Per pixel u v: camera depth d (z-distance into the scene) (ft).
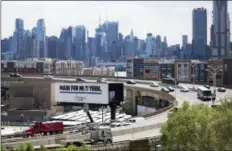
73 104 467.93
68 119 508.53
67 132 296.10
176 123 227.81
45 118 582.76
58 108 635.66
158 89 652.07
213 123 232.94
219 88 588.50
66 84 469.57
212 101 455.22
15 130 412.98
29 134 290.15
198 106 277.03
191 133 222.89
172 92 599.98
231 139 233.14
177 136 219.82
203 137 221.25
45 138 241.55
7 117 587.27
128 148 207.31
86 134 253.65
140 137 261.85
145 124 306.55
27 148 155.22
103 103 451.53
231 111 250.78
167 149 217.97
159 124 310.65
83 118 504.02
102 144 212.02
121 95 458.09
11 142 226.38
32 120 596.29
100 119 483.92
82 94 461.37
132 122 328.49
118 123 324.19
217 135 230.07
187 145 218.38
